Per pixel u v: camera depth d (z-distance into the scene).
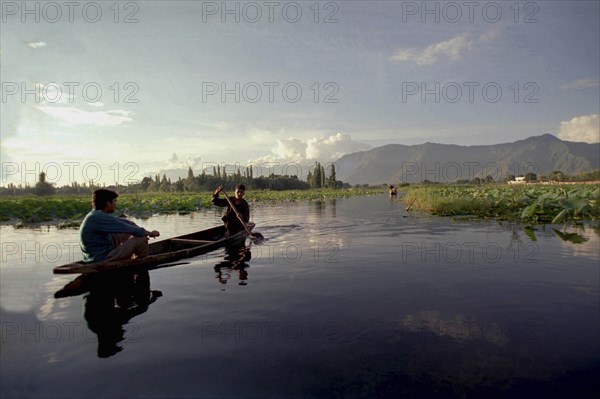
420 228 9.07
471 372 2.21
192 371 2.27
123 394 2.03
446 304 3.41
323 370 2.26
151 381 2.16
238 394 2.02
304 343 2.62
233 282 4.30
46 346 2.63
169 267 5.15
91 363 2.38
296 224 10.64
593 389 2.02
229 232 8.14
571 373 2.19
